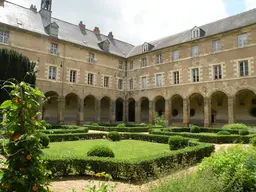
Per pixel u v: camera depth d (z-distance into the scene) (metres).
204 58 25.00
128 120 34.44
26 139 2.48
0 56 17.22
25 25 24.09
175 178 4.01
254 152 5.69
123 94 33.31
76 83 27.56
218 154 5.60
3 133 2.61
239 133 16.50
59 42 26.44
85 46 28.66
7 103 2.61
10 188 2.45
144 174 6.02
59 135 14.69
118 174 6.48
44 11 27.89
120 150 11.30
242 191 4.13
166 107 28.06
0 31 22.11
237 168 4.44
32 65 19.34
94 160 6.71
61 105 25.88
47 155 6.87
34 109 2.74
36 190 2.55
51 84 25.22
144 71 31.36
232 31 22.84
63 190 5.39
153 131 17.52
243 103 26.05
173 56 28.28
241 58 22.05
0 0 24.09
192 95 26.30
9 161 2.53
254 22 21.19
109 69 31.62
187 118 25.86
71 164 6.71
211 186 3.66
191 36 26.73
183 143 11.36
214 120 28.30
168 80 28.25
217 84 23.64
